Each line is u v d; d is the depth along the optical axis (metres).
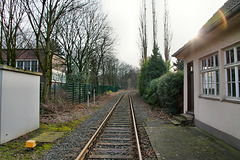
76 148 4.82
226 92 5.29
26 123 6.07
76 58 21.52
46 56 10.17
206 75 6.65
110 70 39.22
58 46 18.53
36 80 6.73
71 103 13.52
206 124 6.36
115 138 5.78
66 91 13.24
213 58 6.01
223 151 4.51
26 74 6.07
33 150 4.65
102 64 30.62
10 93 5.27
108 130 6.91
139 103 17.16
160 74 17.34
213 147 4.81
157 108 12.57
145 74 18.94
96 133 6.09
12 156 4.22
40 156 4.29
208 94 6.45
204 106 6.55
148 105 15.14
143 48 24.81
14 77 5.44
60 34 16.72
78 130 6.89
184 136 5.90
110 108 13.59
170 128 7.05
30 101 6.32
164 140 5.50
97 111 12.17
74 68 20.80
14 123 5.45
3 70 4.96
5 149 4.60
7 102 5.13
